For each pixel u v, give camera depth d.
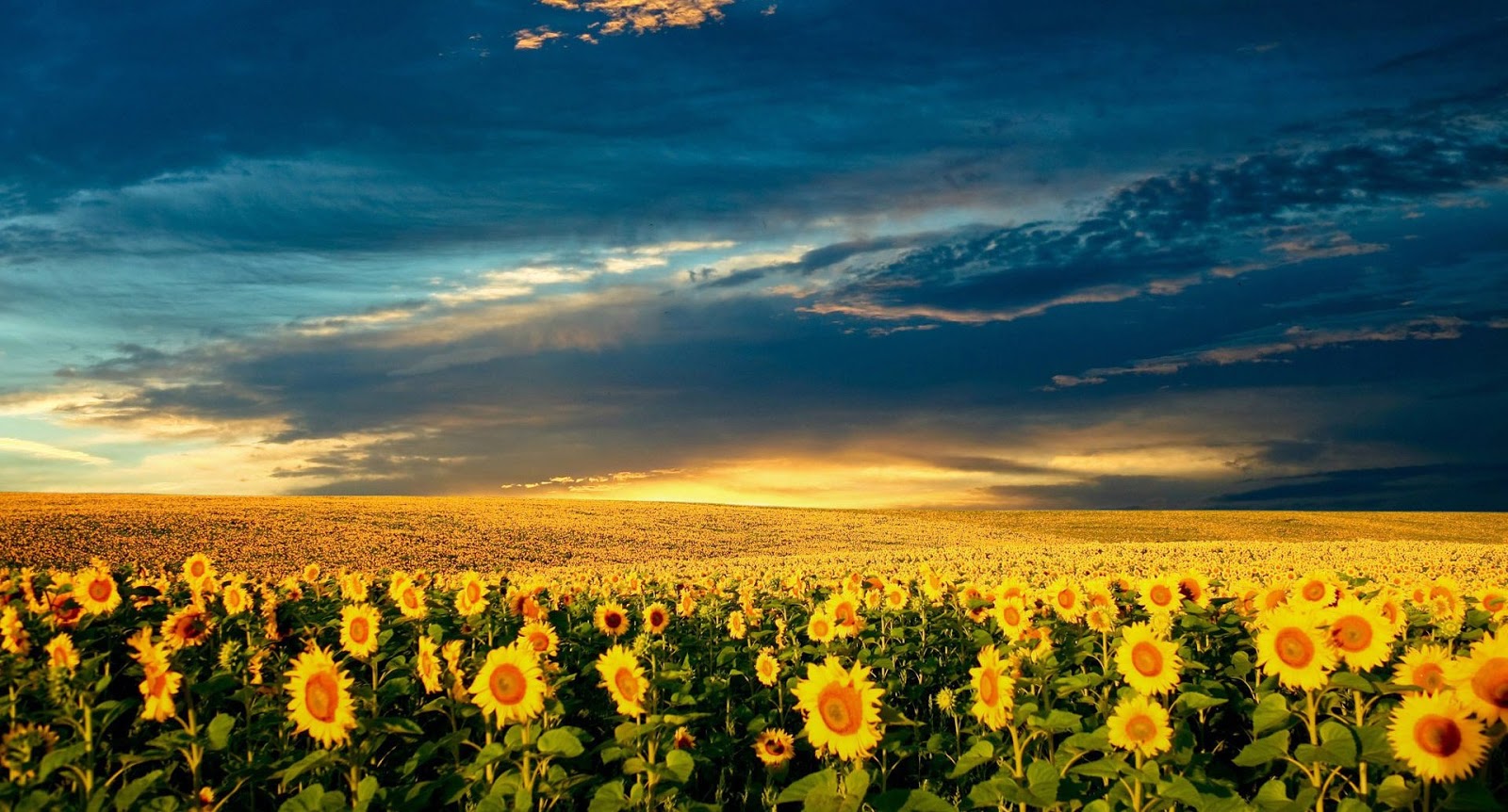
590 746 9.04
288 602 12.18
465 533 60.31
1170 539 75.69
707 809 6.59
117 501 64.88
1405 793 5.30
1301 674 6.12
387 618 11.47
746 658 11.48
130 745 8.20
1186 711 7.20
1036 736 6.62
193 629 8.43
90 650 9.66
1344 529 82.31
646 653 9.58
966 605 12.27
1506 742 6.57
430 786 6.80
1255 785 7.57
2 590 11.31
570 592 16.28
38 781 5.77
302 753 7.52
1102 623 9.65
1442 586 11.02
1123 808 6.06
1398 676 6.16
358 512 66.75
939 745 7.59
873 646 11.52
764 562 41.25
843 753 5.57
